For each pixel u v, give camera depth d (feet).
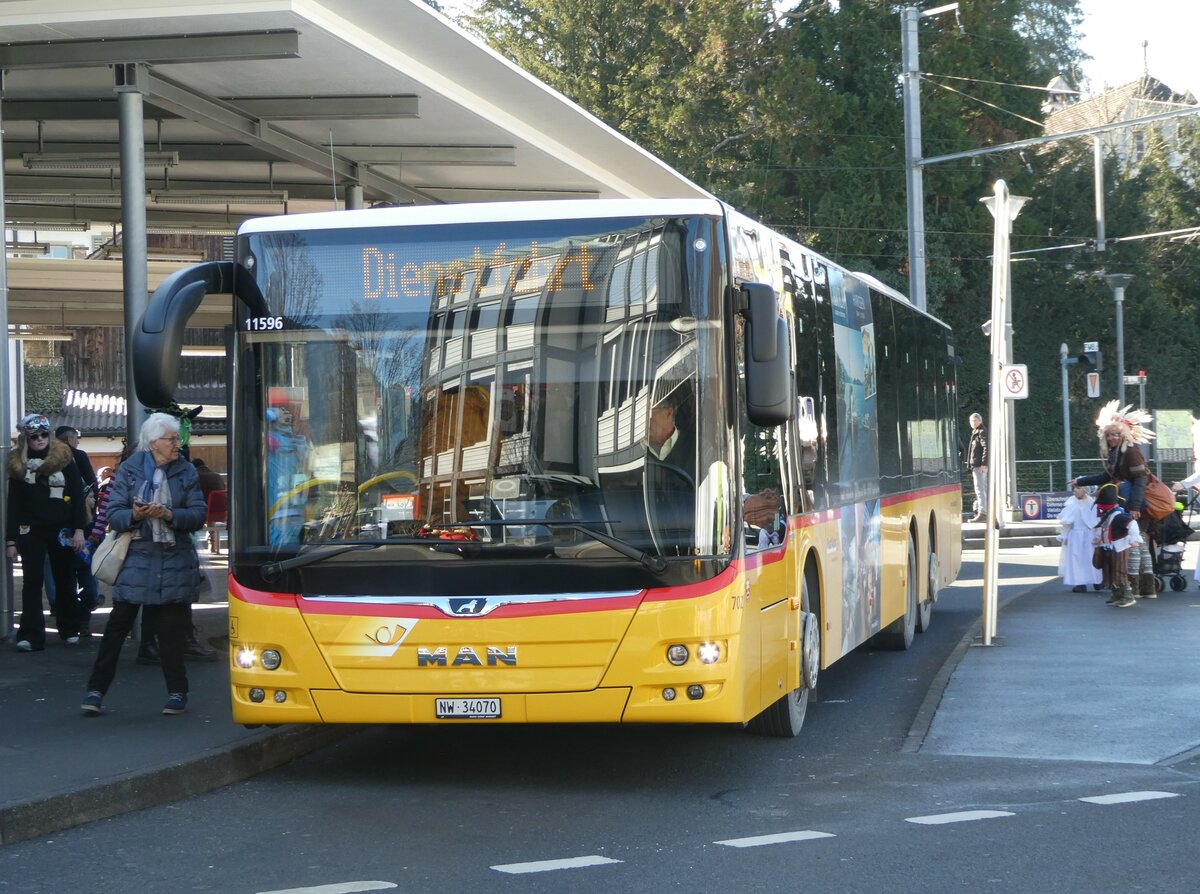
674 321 27.94
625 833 25.00
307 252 28.86
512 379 27.91
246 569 28.19
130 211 47.80
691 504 27.32
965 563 91.97
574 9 173.27
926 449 56.29
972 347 162.71
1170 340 171.83
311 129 60.23
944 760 31.50
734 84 162.30
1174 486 70.95
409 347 28.32
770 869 22.41
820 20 158.71
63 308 99.91
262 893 21.25
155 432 34.17
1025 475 138.51
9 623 47.09
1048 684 40.11
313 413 28.43
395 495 27.86
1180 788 28.32
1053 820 25.59
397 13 46.96
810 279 36.73
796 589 32.94
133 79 47.65
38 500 45.27
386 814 26.71
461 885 21.57
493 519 27.43
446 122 59.26
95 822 26.30
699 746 33.50
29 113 57.06
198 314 102.78
